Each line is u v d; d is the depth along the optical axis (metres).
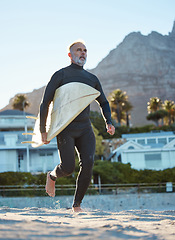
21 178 26.92
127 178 34.56
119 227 2.53
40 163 38.38
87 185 4.71
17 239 1.92
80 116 4.61
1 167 37.50
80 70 4.86
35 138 4.98
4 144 39.53
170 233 2.34
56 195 24.88
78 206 4.72
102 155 54.41
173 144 44.03
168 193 28.52
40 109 4.68
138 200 26.77
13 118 57.50
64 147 4.56
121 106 87.94
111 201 26.22
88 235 2.18
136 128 77.38
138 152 43.88
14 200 21.23
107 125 5.09
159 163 43.47
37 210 4.77
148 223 2.98
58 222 2.87
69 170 4.58
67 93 4.53
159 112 87.81
